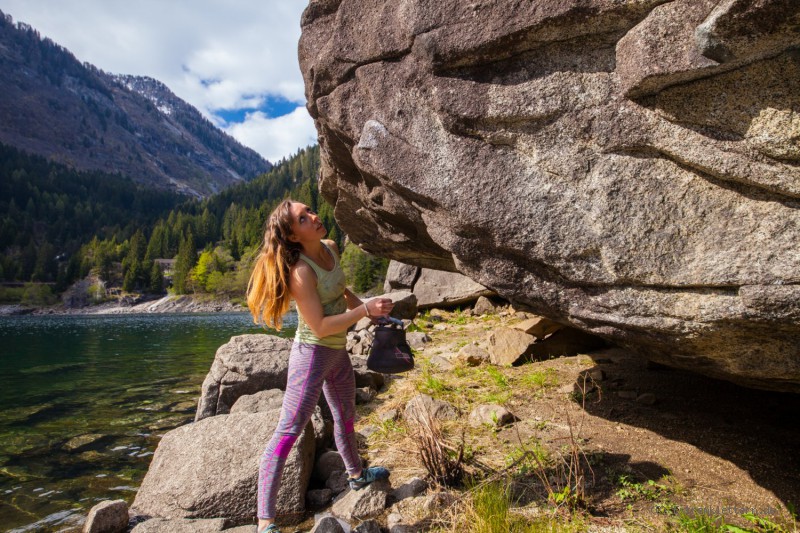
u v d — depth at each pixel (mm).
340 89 3441
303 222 2531
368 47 3191
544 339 5406
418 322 8812
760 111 1960
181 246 123312
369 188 4414
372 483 2912
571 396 4125
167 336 22250
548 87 2525
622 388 4172
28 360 12914
